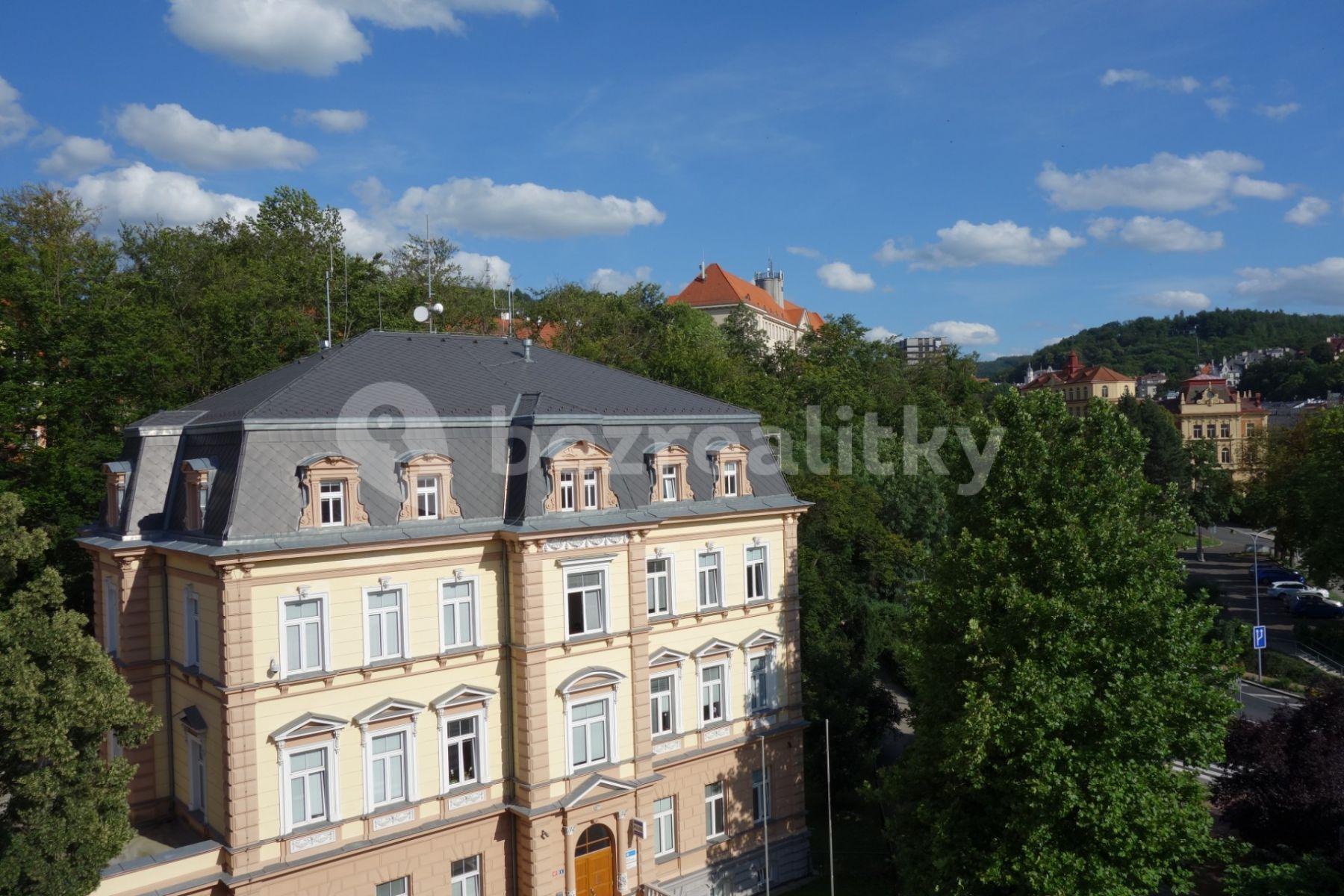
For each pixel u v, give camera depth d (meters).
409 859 27.23
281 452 26.27
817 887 34.75
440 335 36.62
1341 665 59.34
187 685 27.73
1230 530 122.75
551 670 29.30
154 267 65.19
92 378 44.19
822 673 40.69
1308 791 30.84
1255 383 196.00
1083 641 26.38
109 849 21.84
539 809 28.52
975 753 24.92
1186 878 25.45
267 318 56.88
